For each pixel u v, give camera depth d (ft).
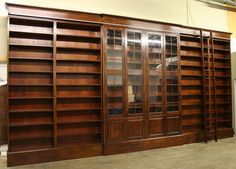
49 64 14.80
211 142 18.83
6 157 14.14
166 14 19.65
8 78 13.51
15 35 14.23
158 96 17.46
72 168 12.76
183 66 19.38
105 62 15.61
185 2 20.59
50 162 13.82
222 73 21.40
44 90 14.70
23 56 14.26
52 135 14.49
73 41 15.52
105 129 15.44
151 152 15.94
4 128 14.71
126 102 16.15
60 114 15.06
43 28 14.62
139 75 16.79
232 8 22.49
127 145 15.92
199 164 13.30
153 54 17.35
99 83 15.81
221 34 20.63
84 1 16.55
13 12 13.35
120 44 16.16
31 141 14.43
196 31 19.25
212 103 20.13
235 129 21.98
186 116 19.35
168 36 17.93
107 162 13.80
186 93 19.24
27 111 13.87
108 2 17.33
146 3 18.80
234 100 22.29
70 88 15.37
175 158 14.52
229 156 14.84
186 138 18.24
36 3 15.20
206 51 20.08
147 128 16.76
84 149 14.82
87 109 15.35
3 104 14.74
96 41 16.03
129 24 16.43
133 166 13.05
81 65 15.65
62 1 15.88
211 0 21.79
